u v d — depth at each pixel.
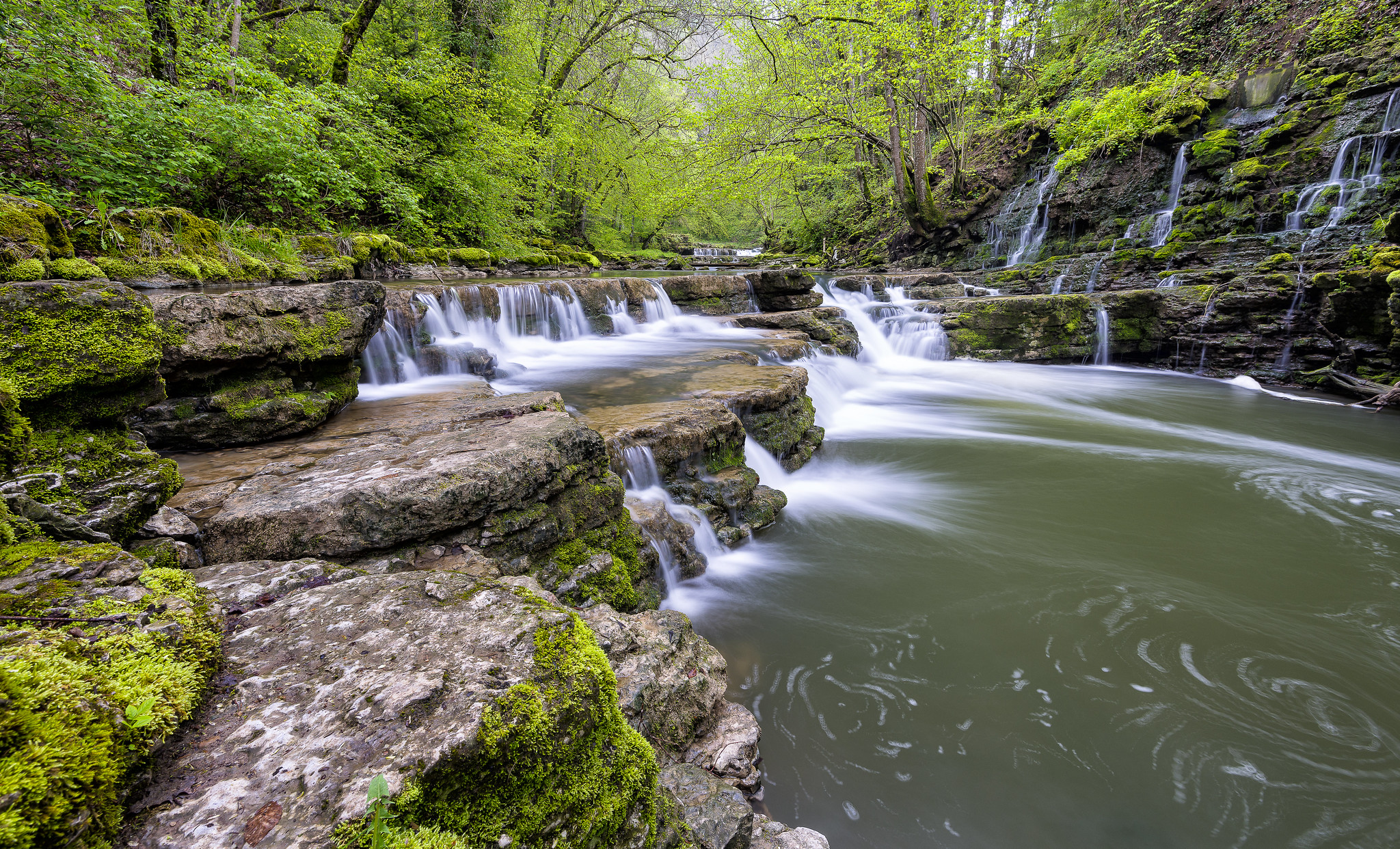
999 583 4.53
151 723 1.15
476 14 17.84
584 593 3.23
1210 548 5.08
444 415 4.44
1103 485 6.46
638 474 4.61
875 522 5.57
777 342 9.62
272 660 1.49
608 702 1.53
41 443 2.28
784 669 3.59
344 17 15.88
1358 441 8.00
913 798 2.76
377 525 2.64
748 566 4.77
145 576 1.68
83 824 0.97
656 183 24.48
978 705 3.31
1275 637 3.87
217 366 3.73
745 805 2.18
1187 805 2.72
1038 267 16.08
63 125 6.73
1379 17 12.84
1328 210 11.78
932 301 14.56
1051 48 23.38
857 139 20.75
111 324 2.57
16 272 4.09
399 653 1.52
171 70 9.43
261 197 9.66
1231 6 16.11
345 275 9.11
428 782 1.14
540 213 21.83
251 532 2.53
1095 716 3.23
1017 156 19.66
